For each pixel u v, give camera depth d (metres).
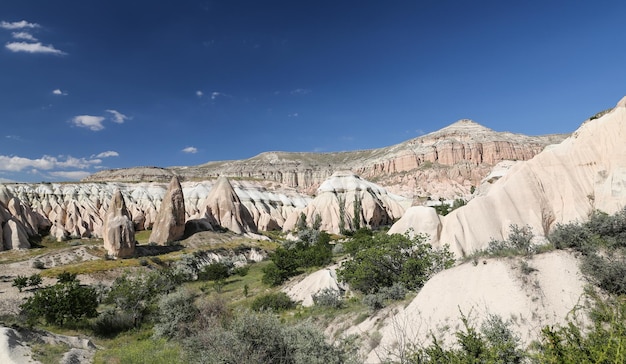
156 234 61.84
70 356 16.69
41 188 93.50
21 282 33.44
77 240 66.19
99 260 45.84
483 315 12.96
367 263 24.03
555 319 11.82
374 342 15.25
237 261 54.00
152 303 28.47
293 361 13.30
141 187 108.00
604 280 12.12
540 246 14.92
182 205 63.94
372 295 19.52
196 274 43.88
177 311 22.72
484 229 27.78
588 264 12.73
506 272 13.83
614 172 24.80
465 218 29.00
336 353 13.78
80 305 25.62
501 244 16.14
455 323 13.55
